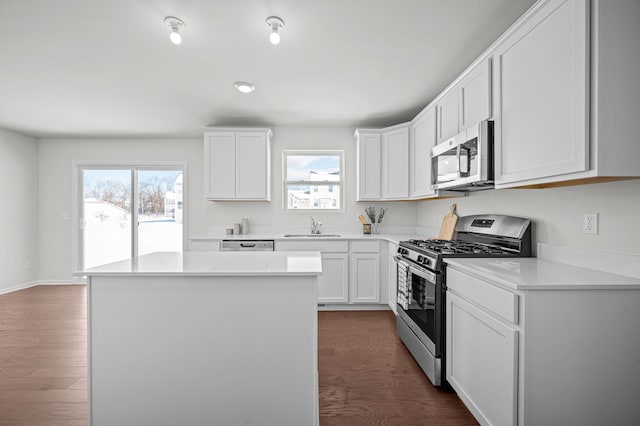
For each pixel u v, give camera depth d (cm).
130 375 151
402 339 265
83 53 226
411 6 177
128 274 147
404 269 254
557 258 182
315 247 361
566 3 131
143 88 290
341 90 295
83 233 483
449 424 171
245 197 388
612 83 121
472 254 199
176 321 150
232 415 152
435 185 264
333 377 217
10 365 233
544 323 129
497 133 180
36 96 309
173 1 171
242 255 204
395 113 362
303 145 424
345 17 186
